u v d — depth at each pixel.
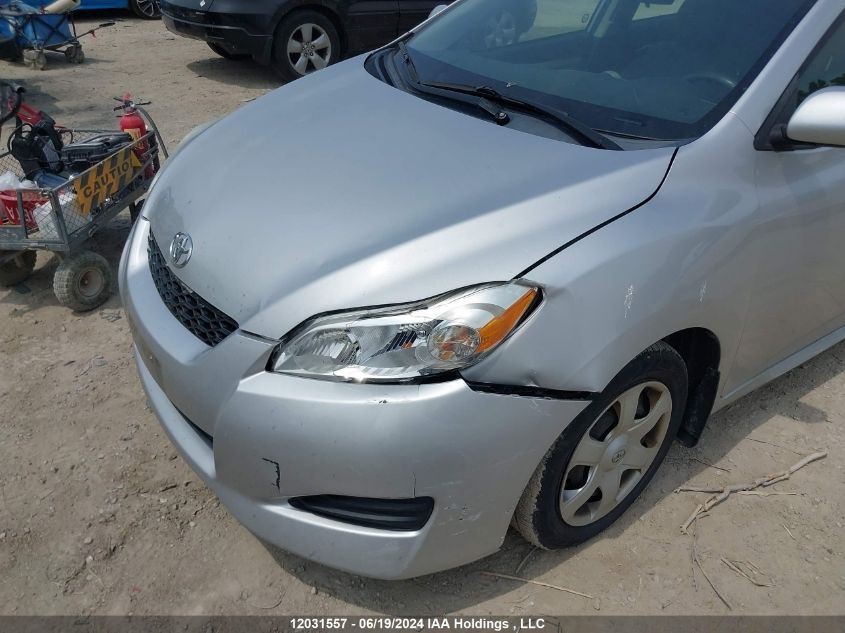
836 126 1.98
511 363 1.74
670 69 2.36
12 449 2.59
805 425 2.85
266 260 1.91
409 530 1.85
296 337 1.77
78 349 3.14
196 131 2.94
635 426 2.15
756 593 2.19
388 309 1.74
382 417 1.69
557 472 1.96
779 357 2.67
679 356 2.14
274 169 2.21
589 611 2.11
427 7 7.15
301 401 1.73
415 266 1.77
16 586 2.13
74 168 3.52
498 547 1.99
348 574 2.19
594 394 1.87
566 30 2.70
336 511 1.85
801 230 2.27
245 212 2.07
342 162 2.16
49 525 2.31
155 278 2.24
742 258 2.12
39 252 3.86
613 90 2.37
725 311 2.15
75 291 3.30
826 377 3.12
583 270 1.80
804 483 2.59
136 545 2.26
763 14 2.35
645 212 1.94
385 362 1.72
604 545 2.31
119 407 2.81
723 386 2.43
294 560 2.23
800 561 2.30
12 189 3.10
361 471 1.73
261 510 1.90
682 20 2.46
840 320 2.90
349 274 1.79
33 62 7.01
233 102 6.35
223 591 2.13
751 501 2.50
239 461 1.85
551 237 1.83
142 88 6.64
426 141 2.21
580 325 1.80
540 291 1.77
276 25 6.59
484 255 1.79
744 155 2.13
